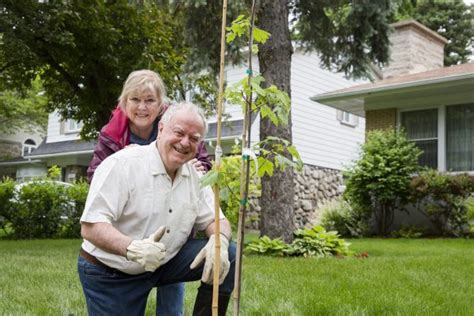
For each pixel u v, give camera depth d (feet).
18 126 90.58
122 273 7.57
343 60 33.63
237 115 51.52
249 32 6.75
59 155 66.80
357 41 32.22
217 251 6.45
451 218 39.81
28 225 43.42
